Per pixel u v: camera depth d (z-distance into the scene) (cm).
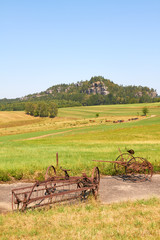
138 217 819
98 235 686
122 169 1534
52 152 2350
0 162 1705
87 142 4141
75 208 908
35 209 909
